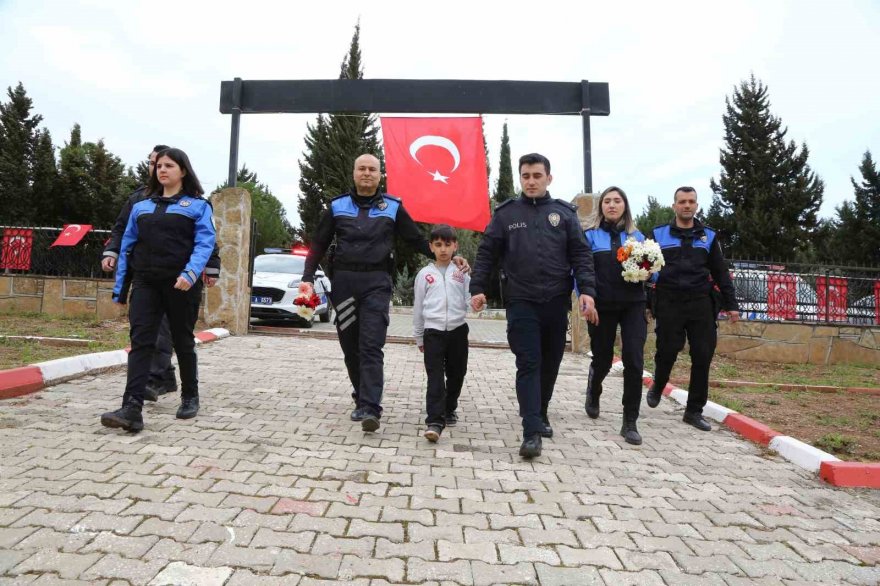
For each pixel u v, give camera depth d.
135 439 3.61
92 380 5.24
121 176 36.19
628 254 4.27
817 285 10.02
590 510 2.92
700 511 3.01
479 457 3.73
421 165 8.96
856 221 38.75
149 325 3.86
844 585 2.30
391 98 9.15
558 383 6.69
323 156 31.27
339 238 4.30
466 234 23.19
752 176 37.53
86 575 2.03
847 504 3.25
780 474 3.75
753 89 38.91
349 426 4.29
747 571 2.37
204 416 4.29
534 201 4.00
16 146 32.91
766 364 9.47
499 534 2.58
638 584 2.21
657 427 4.88
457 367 4.40
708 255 4.95
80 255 10.73
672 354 5.11
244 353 7.48
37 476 2.89
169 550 2.24
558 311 3.92
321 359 7.35
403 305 24.17
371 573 2.17
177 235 3.95
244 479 3.04
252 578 2.08
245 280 9.45
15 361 5.50
